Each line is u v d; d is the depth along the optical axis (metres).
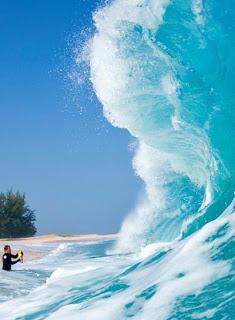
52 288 7.48
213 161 8.05
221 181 7.68
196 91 7.73
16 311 6.45
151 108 9.45
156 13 7.96
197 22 7.48
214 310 4.11
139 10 8.38
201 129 8.16
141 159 13.83
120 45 9.06
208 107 7.70
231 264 4.70
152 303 4.64
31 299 7.03
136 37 8.85
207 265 4.84
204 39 7.46
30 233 48.19
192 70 7.67
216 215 6.70
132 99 9.51
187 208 12.96
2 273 12.77
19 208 47.84
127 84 9.38
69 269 9.46
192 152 9.47
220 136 7.60
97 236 39.88
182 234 7.08
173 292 4.64
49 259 18.33
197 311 4.18
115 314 4.79
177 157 9.91
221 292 4.34
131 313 4.65
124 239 16.05
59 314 5.50
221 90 7.37
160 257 6.35
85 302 5.75
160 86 8.97
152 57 8.84
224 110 7.42
